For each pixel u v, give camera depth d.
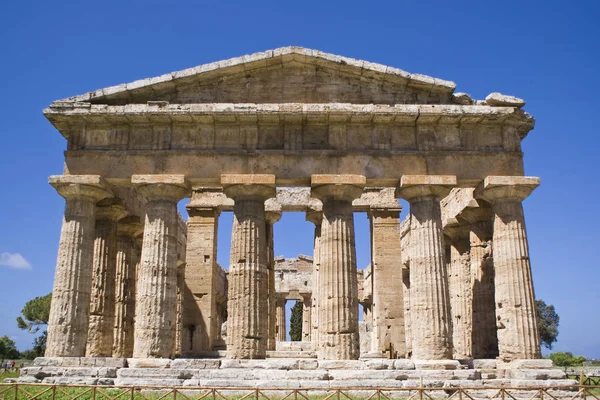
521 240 28.91
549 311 103.44
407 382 25.06
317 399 22.42
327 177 29.02
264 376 25.62
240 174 29.12
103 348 32.00
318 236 41.44
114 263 33.38
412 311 28.77
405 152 29.55
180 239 43.88
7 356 83.62
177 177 28.94
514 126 30.23
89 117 29.55
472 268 34.59
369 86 30.44
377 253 39.72
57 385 20.45
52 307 28.14
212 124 30.00
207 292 39.94
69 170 29.45
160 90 30.19
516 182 28.92
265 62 30.12
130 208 34.22
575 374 41.00
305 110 29.05
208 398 22.75
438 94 30.30
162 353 27.61
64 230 29.08
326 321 28.36
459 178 29.39
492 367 28.47
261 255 29.11
